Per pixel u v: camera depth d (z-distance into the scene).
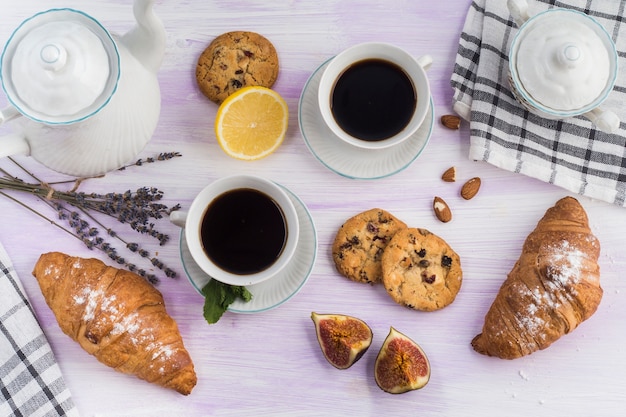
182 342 0.82
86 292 0.79
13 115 0.70
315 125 0.83
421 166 0.85
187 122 0.85
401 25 0.86
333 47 0.86
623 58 0.85
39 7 0.85
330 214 0.85
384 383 0.81
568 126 0.84
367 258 0.83
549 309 0.79
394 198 0.85
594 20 0.79
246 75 0.83
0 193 0.84
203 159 0.85
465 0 0.86
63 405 0.82
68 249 0.84
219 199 0.79
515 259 0.84
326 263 0.84
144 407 0.83
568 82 0.78
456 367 0.83
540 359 0.83
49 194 0.83
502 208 0.85
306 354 0.83
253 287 0.81
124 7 0.86
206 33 0.86
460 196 0.85
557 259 0.80
